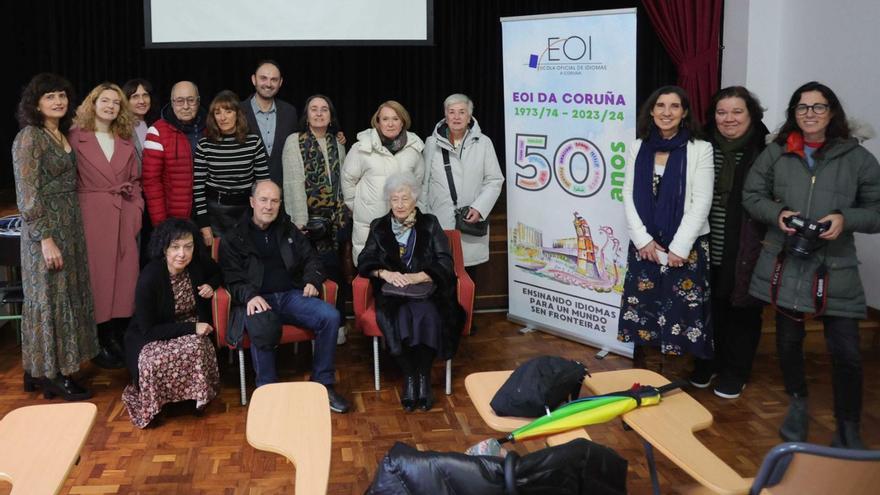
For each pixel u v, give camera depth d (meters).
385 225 3.84
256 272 3.72
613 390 2.57
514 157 4.51
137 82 4.18
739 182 3.48
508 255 4.73
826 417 3.52
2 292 4.09
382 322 3.65
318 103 4.12
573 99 4.15
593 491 1.68
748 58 5.23
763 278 3.27
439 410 3.66
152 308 3.50
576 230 4.32
